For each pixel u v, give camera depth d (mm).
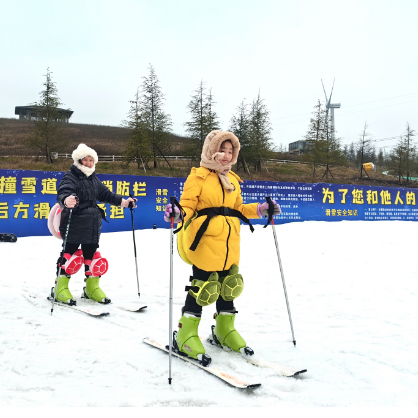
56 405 1776
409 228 10820
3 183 9539
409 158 29781
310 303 3812
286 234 9648
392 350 2512
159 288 4582
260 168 25281
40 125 22578
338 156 26984
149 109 23328
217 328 2627
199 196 2436
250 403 1820
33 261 6457
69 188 3646
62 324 3066
